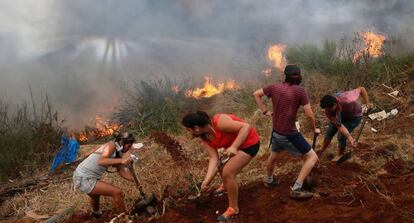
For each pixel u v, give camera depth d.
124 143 5.04
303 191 4.91
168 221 4.94
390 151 5.86
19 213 6.12
